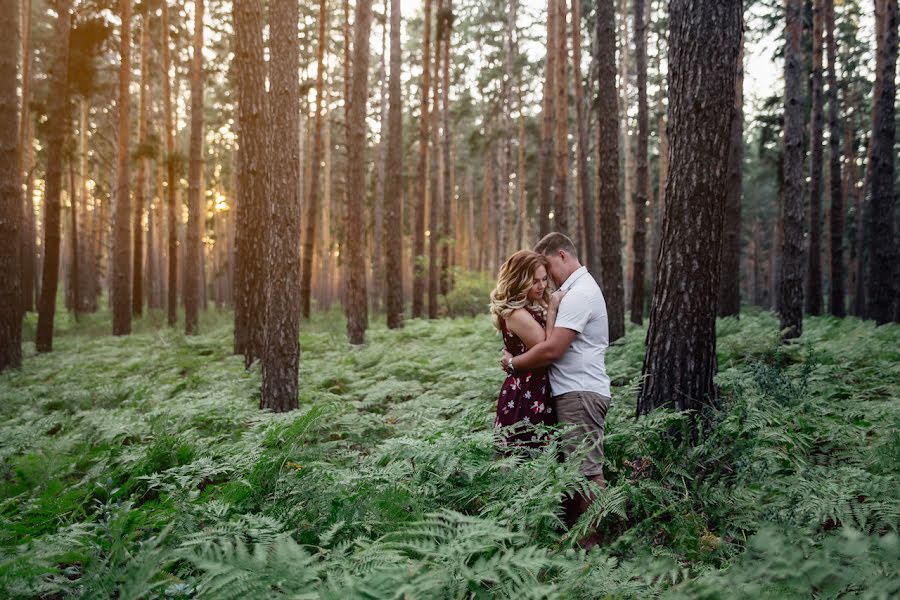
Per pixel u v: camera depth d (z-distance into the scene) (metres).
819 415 4.89
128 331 18.48
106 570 2.35
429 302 23.48
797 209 10.21
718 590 1.97
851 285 28.61
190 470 3.81
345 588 1.91
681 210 4.43
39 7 24.02
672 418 3.89
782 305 10.22
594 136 34.03
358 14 15.53
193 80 18.16
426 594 1.99
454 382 7.55
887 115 13.02
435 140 24.42
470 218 51.16
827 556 1.99
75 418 6.31
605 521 3.29
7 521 3.16
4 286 11.12
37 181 34.84
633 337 10.78
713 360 4.46
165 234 43.62
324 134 38.03
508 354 3.75
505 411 3.70
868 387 6.25
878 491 3.10
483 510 2.85
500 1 30.31
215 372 9.63
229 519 3.05
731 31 4.40
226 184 44.28
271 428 4.45
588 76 25.53
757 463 3.66
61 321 24.58
